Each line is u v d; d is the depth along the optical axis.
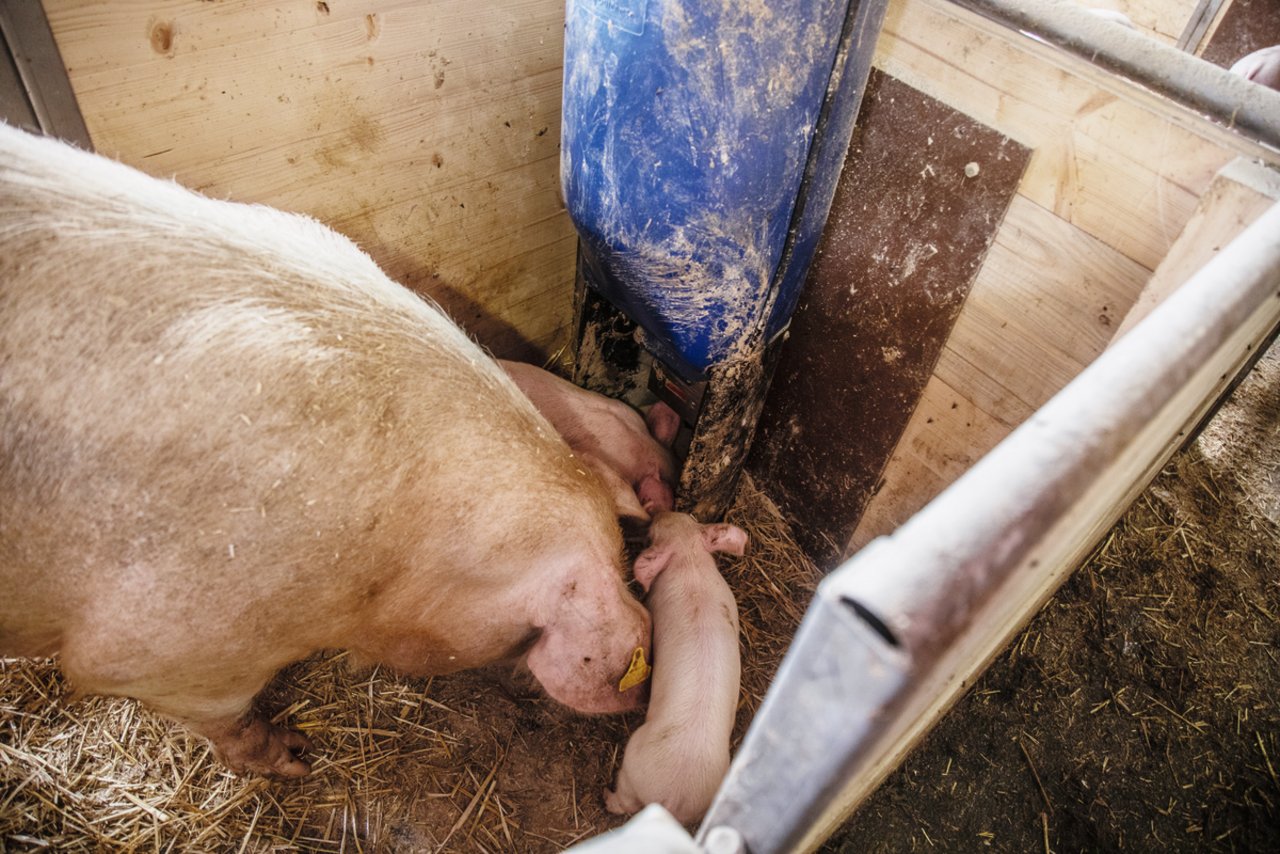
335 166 1.73
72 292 1.01
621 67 1.30
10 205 1.01
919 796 1.92
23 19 1.18
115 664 1.19
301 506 1.14
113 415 1.03
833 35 1.32
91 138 1.35
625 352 2.35
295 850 1.68
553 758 1.91
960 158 1.58
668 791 1.62
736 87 1.28
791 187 1.52
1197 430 2.47
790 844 0.66
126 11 1.28
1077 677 2.17
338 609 1.28
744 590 2.32
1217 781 2.02
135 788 1.67
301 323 1.16
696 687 1.73
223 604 1.16
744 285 1.63
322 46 1.55
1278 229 0.96
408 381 1.26
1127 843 1.90
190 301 1.07
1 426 1.00
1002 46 1.46
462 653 1.59
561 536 1.51
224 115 1.50
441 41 1.72
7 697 1.72
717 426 2.02
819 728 0.55
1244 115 1.25
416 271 2.09
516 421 1.46
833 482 2.28
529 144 2.09
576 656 1.60
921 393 1.91
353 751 1.83
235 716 1.48
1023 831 1.89
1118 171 1.38
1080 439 0.61
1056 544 0.71
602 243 1.58
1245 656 2.27
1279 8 2.97
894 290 1.83
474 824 1.78
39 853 1.54
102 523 1.07
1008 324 1.65
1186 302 0.79
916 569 0.50
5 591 1.12
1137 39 1.35
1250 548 2.53
